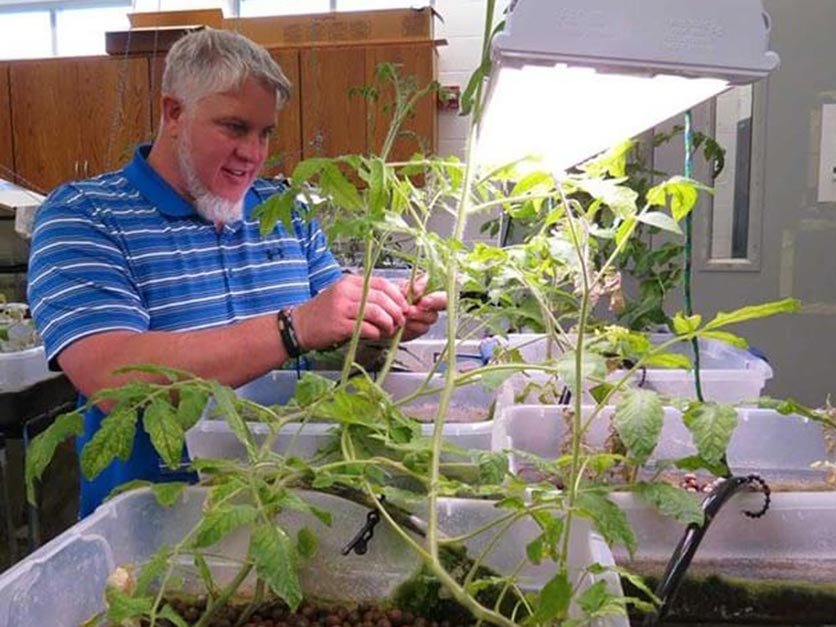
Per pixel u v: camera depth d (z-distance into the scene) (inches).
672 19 18.1
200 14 133.6
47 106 141.8
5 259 118.6
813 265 90.0
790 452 45.6
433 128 131.3
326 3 162.6
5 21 176.9
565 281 48.7
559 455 42.5
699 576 29.4
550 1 17.7
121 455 23.5
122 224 52.3
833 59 85.4
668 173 80.8
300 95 133.6
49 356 43.4
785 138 88.1
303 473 25.5
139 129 136.7
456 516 29.0
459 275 33.7
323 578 29.2
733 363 61.3
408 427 28.7
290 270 60.3
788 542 31.0
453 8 150.2
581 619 22.0
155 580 28.6
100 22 174.2
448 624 27.8
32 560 24.9
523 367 27.4
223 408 24.2
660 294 65.9
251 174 55.9
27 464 23.9
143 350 40.3
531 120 27.2
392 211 30.5
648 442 22.5
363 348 50.0
